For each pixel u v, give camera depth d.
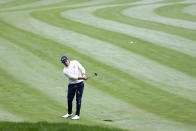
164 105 53.19
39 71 66.81
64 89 59.09
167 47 81.88
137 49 80.12
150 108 51.91
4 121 39.56
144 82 62.34
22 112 47.50
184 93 58.12
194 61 73.38
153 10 127.38
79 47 80.56
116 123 44.94
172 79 64.06
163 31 96.06
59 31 94.38
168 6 136.50
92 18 111.06
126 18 112.12
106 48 80.12
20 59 72.88
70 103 45.81
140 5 139.75
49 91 57.81
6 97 54.47
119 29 97.06
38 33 92.38
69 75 44.16
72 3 152.62
